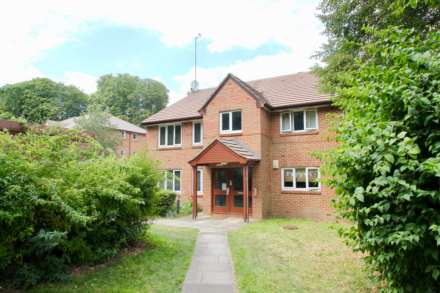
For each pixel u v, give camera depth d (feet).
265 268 19.19
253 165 43.73
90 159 20.88
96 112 87.92
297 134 45.47
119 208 20.66
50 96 141.08
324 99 43.32
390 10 23.17
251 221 40.52
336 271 18.34
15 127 25.82
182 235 30.19
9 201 13.14
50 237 13.94
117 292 14.92
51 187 14.78
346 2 27.71
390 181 9.14
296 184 45.06
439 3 13.25
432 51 10.80
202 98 61.46
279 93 50.16
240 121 46.34
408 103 10.16
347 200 11.35
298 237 28.76
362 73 12.86
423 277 10.28
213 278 17.94
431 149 9.33
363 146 10.36
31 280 14.48
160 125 58.34
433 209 9.08
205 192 48.49
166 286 16.24
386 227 10.04
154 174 25.00
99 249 19.12
